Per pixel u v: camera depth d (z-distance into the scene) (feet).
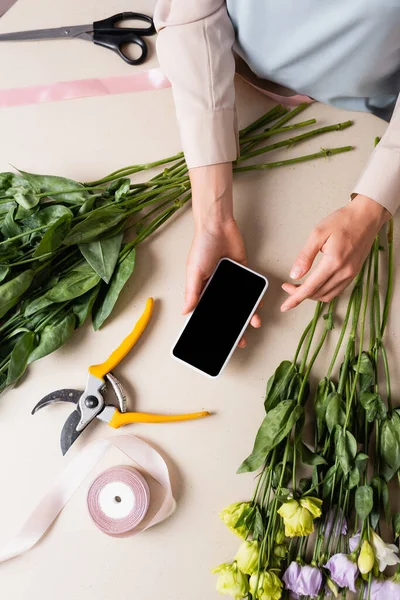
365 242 2.64
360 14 2.42
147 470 3.01
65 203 2.99
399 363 3.05
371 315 2.95
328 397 2.86
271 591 2.71
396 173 2.56
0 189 3.00
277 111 3.16
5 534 3.04
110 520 2.95
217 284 2.89
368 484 2.87
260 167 3.11
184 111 2.72
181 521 3.01
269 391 2.89
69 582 3.01
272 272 3.11
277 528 2.82
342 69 2.80
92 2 3.31
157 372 3.08
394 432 2.82
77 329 3.09
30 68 3.27
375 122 3.19
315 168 3.16
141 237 3.02
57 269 3.04
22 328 2.91
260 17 2.66
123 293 3.11
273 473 2.88
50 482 3.05
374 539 2.72
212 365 2.87
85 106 3.24
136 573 3.00
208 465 3.03
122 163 3.20
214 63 2.68
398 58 2.74
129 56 3.28
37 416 3.07
